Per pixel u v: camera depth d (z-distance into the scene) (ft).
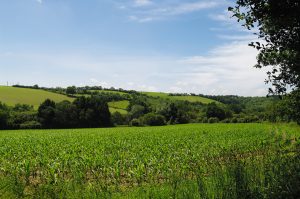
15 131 244.63
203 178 37.19
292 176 26.71
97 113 345.72
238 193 25.86
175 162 67.56
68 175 58.85
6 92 435.12
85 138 143.64
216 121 369.30
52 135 174.09
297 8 22.43
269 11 23.36
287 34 25.07
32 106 382.63
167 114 384.06
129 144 108.99
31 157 76.89
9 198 35.50
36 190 38.50
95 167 63.93
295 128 151.84
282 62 26.45
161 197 30.99
